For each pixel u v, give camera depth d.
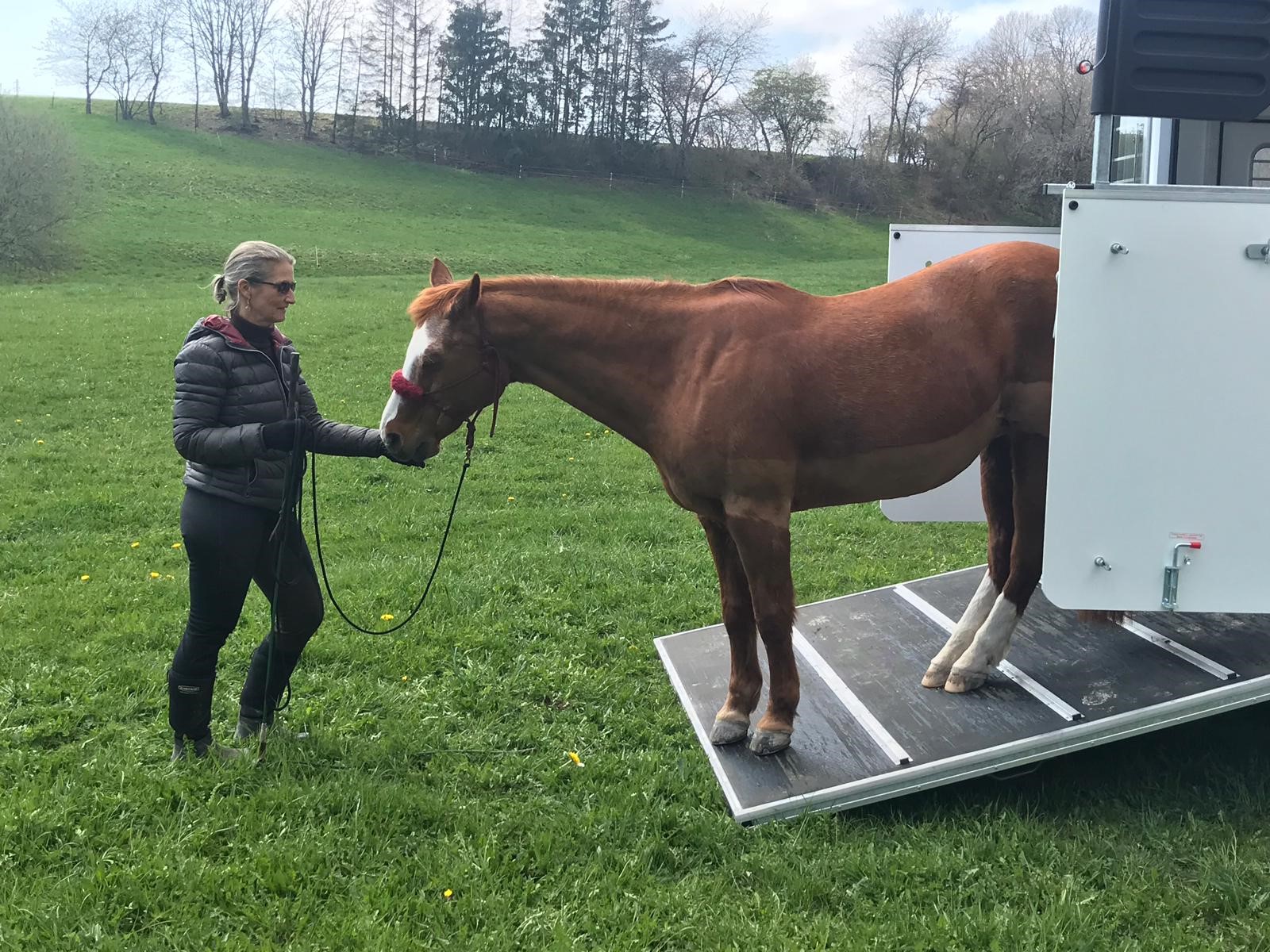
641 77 69.00
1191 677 3.55
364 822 3.24
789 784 3.40
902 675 4.06
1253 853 2.98
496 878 2.96
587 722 4.15
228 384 3.55
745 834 3.22
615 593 5.77
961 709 3.67
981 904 2.82
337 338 18.34
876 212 60.41
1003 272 3.52
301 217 43.94
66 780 3.53
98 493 8.34
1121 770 3.59
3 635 5.02
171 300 23.97
